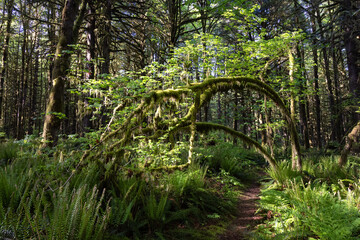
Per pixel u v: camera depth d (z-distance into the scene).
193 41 8.46
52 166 3.93
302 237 3.09
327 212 3.18
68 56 6.71
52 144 6.05
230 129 5.54
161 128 5.18
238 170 7.65
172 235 3.49
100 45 10.71
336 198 3.70
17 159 4.67
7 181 3.32
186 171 5.53
